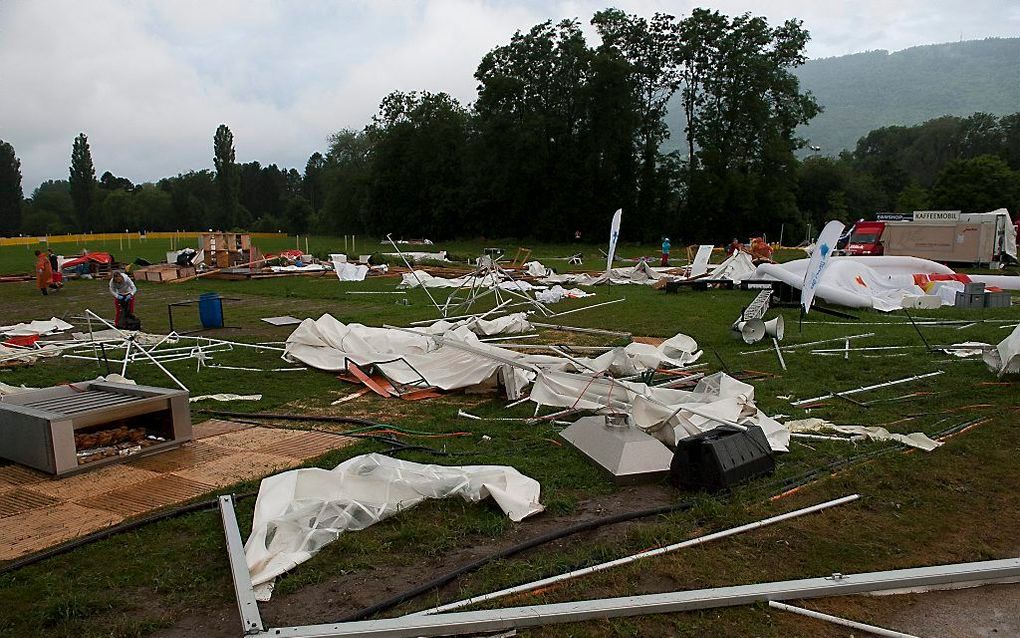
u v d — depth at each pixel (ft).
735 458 19.84
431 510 18.38
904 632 12.98
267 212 386.52
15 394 25.20
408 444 24.49
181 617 13.47
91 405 23.63
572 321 55.83
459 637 12.66
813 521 17.54
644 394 26.55
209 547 16.37
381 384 33.88
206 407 30.17
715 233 200.54
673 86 210.38
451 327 46.01
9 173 328.70
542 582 14.29
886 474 20.58
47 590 14.52
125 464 22.71
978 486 19.74
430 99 236.02
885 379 33.60
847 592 14.21
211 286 86.99
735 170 200.34
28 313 65.36
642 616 13.35
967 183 211.41
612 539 16.63
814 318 55.57
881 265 73.36
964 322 51.16
